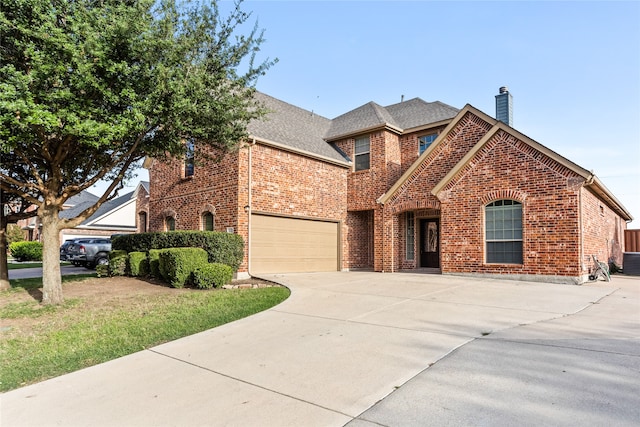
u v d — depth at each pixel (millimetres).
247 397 3668
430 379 3926
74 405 3641
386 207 15688
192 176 15273
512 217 11945
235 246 12500
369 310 7398
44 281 8641
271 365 4539
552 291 9367
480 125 13367
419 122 17219
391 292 9477
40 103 6980
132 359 5004
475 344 5059
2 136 6902
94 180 8914
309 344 5305
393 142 17062
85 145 8406
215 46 8969
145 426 3170
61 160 8695
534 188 11469
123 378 4320
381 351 4891
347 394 3650
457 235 13016
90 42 6703
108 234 28109
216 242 11953
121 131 7180
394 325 6195
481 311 7137
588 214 11766
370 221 18641
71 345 5680
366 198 17016
